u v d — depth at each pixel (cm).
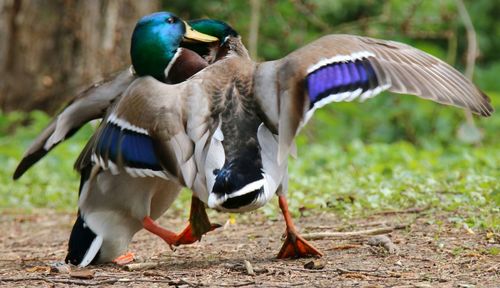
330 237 1106
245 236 1191
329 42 895
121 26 2508
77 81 2528
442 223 1146
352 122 2536
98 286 911
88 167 1009
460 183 1353
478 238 1065
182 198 1517
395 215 1223
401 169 1569
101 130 941
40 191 1709
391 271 927
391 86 857
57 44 2548
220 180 854
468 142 2262
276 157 882
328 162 1833
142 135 898
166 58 1027
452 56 2625
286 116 862
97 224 1014
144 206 998
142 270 992
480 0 2998
